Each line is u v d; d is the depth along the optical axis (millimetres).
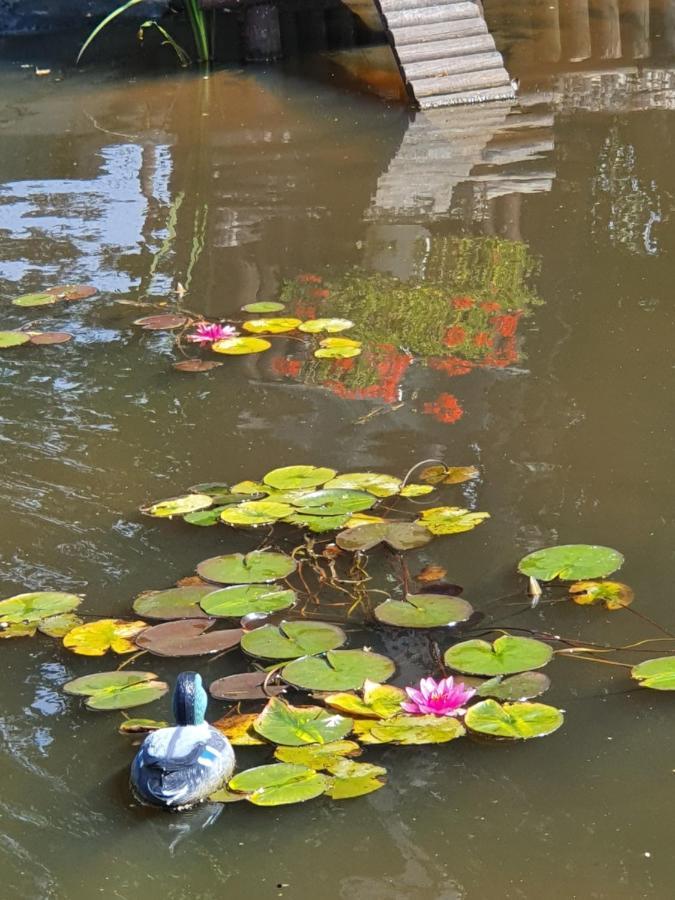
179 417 4605
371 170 7234
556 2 10609
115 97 9023
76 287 5789
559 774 2873
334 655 3211
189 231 6457
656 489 4012
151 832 2740
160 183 7211
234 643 3291
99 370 4992
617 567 3537
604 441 4309
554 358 4926
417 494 3953
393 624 3322
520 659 3172
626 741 2967
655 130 7539
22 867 2654
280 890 2584
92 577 3689
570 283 5594
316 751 2895
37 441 4457
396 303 5516
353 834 2713
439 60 8516
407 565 3666
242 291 5707
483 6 10578
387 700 3049
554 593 3520
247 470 4219
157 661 3293
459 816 2758
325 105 8562
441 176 7059
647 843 2682
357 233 6312
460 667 3146
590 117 7895
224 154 7664
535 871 2611
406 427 4461
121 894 2588
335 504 3883
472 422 4480
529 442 4328
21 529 3938
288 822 2750
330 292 5656
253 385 4828
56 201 6988
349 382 4824
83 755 2988
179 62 9859
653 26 9812
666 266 5680
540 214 6402
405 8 8641
